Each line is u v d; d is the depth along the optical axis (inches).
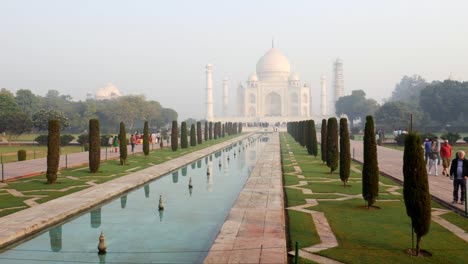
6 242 590.9
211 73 7160.4
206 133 3326.8
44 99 5890.8
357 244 553.9
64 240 625.9
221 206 873.5
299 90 7377.0
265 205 792.3
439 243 555.8
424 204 518.6
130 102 5152.6
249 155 2127.2
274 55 7711.6
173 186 1135.6
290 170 1362.0
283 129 6240.2
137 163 1599.4
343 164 1028.5
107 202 905.5
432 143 1234.0
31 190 979.9
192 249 583.8
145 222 735.1
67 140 2736.2
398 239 575.8
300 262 486.0
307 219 692.1
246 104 7480.3
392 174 1204.5
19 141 3230.8
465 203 708.7
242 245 543.2
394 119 4532.5
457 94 4547.2
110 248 587.5
